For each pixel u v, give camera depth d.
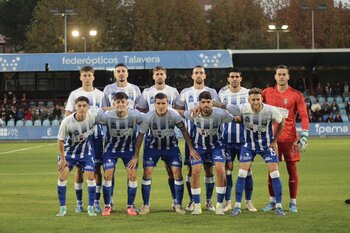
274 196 14.66
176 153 14.62
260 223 12.83
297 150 14.43
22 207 15.42
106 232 12.00
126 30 82.56
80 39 78.56
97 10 82.25
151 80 53.19
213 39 83.12
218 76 53.34
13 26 103.00
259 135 14.11
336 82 54.72
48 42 78.81
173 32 80.62
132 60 50.44
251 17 83.81
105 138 14.62
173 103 15.66
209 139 14.41
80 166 14.43
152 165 14.55
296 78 54.47
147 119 14.24
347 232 11.90
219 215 13.98
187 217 13.72
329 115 50.56
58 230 12.23
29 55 51.06
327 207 14.98
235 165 26.88
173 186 15.09
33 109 52.66
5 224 12.87
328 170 24.56
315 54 51.16
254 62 52.38
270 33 78.94
